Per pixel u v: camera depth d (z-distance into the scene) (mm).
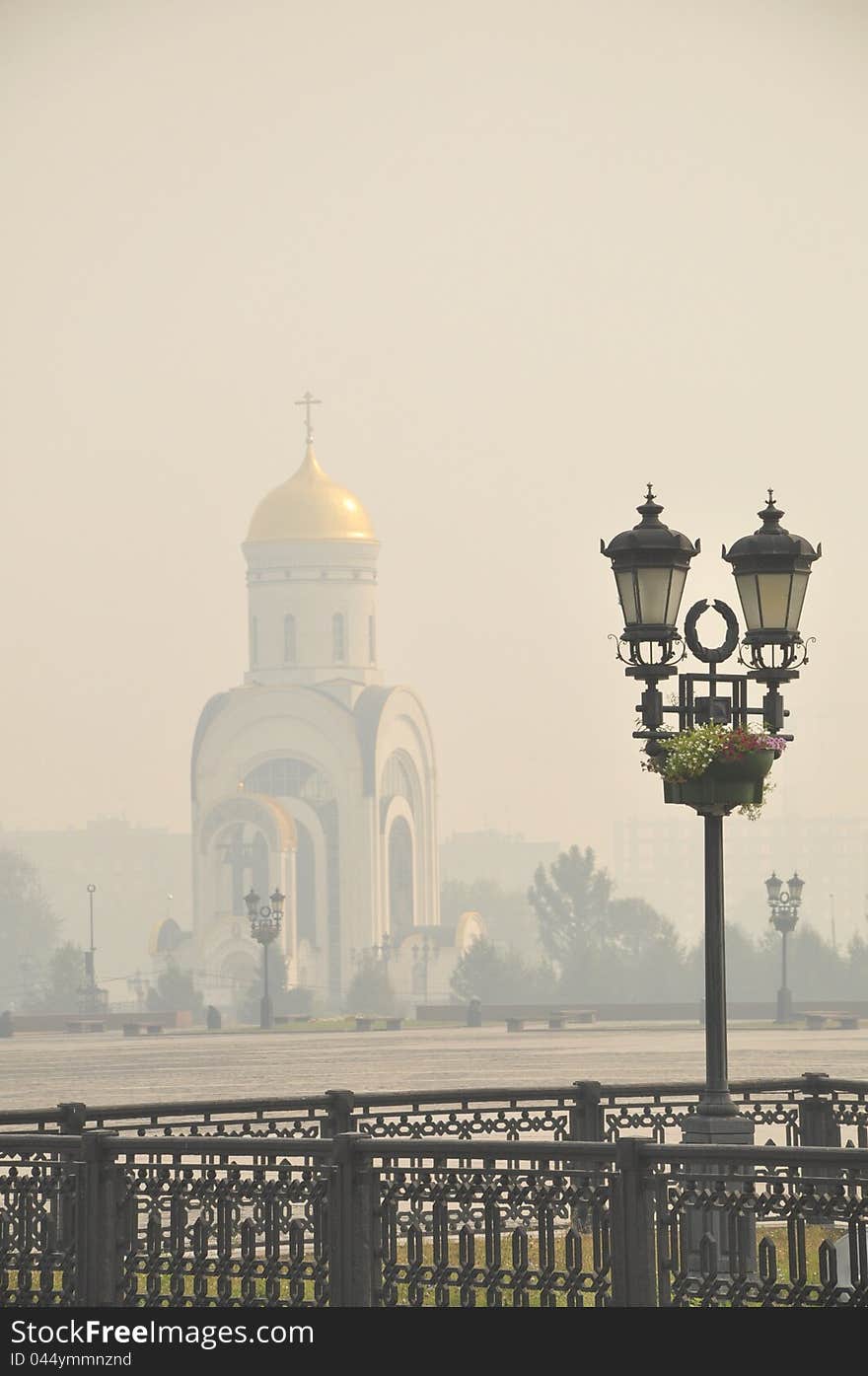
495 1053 141125
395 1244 28656
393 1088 103125
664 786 39969
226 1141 29688
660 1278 27359
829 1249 26797
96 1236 30250
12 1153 31375
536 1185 27891
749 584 40312
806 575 40469
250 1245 29453
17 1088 112250
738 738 39000
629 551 40031
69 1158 30922
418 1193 28578
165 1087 109688
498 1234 28094
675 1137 69125
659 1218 27406
